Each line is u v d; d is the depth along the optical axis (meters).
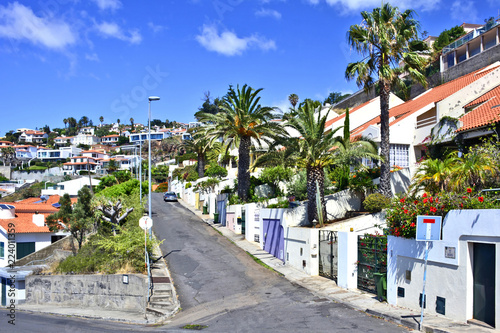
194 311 15.80
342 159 21.86
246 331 12.20
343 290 16.31
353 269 16.47
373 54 21.05
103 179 68.44
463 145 20.61
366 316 12.72
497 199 11.80
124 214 27.84
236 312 14.77
